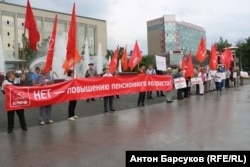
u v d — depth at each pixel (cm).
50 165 602
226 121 988
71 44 1174
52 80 1127
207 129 873
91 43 10406
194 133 826
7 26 8181
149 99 1719
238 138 761
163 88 1534
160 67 1941
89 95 1195
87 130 912
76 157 647
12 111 917
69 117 1126
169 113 1193
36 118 1169
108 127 948
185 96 1786
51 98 1052
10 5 8219
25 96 964
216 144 707
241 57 6072
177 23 10325
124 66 2573
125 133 853
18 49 8400
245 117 1057
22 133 902
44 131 922
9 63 7512
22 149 722
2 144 773
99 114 1226
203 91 1984
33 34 1073
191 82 1881
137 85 1416
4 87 921
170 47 10344
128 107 1415
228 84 2503
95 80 1221
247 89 2334
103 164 596
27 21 1070
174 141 746
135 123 1002
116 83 1317
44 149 717
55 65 3816
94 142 765
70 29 1173
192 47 10900
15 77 1003
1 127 1004
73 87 1130
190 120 1023
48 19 9069
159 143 732
